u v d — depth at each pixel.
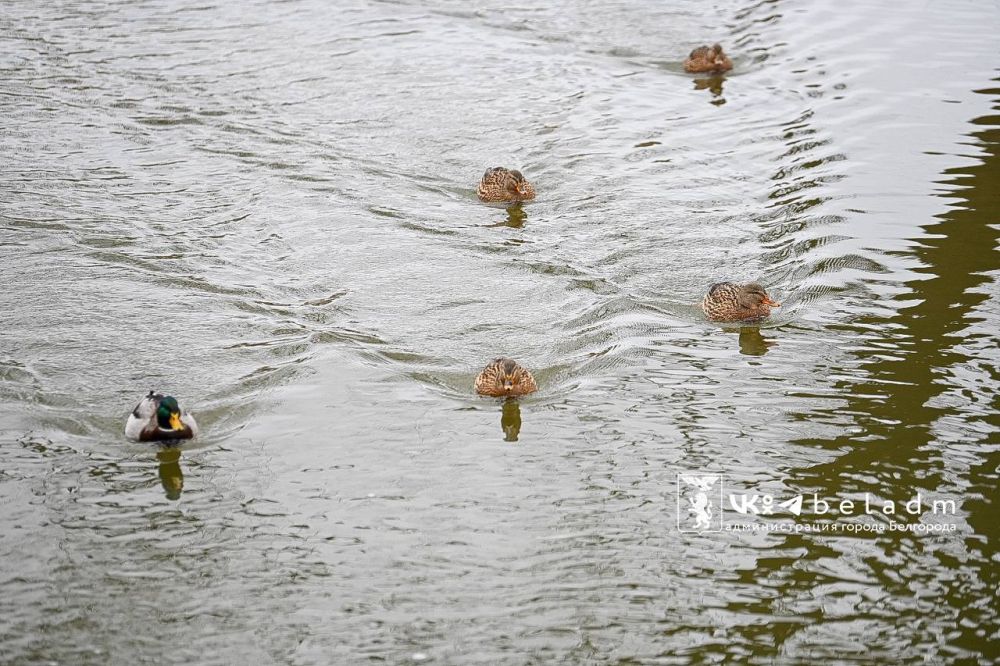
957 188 37.94
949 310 30.53
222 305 31.98
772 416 26.16
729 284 30.95
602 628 19.88
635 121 45.41
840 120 44.59
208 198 39.06
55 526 22.42
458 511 23.03
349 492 23.64
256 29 56.50
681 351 29.31
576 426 25.98
